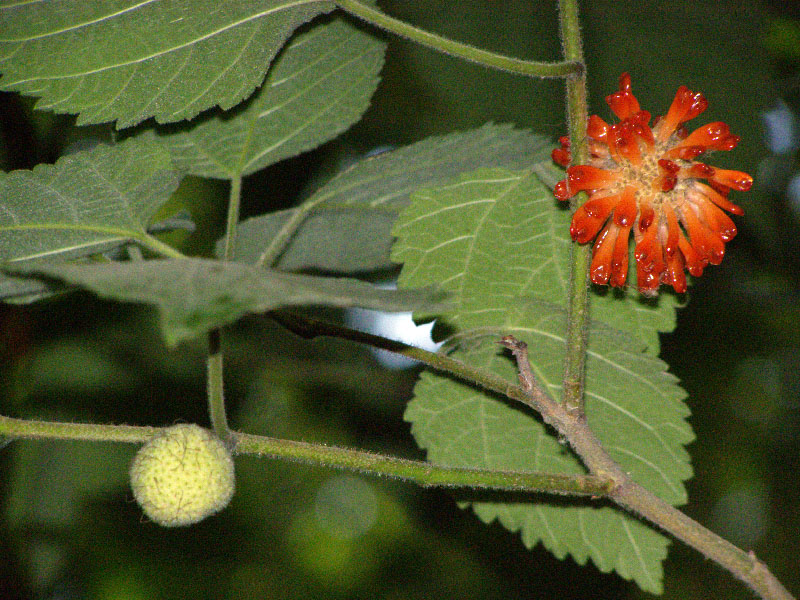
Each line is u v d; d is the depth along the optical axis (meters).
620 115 0.42
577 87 0.42
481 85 0.59
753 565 0.41
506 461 0.47
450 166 0.48
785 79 0.66
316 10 0.43
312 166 0.56
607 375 0.46
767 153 0.56
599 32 0.57
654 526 0.47
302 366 0.69
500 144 0.47
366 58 0.46
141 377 0.66
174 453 0.42
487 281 0.46
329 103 0.46
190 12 0.43
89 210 0.44
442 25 0.59
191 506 0.42
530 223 0.46
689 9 0.58
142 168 0.43
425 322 0.46
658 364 0.46
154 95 0.43
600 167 0.42
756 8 0.58
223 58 0.43
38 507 0.64
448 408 0.47
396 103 0.60
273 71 0.45
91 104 0.43
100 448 0.66
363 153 0.62
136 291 0.37
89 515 0.69
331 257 0.52
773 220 0.59
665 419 0.46
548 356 0.46
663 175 0.41
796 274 0.69
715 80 0.56
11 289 0.43
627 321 0.46
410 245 0.46
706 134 0.42
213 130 0.46
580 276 0.42
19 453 0.59
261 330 0.67
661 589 0.47
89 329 0.65
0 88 0.43
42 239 0.44
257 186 0.56
